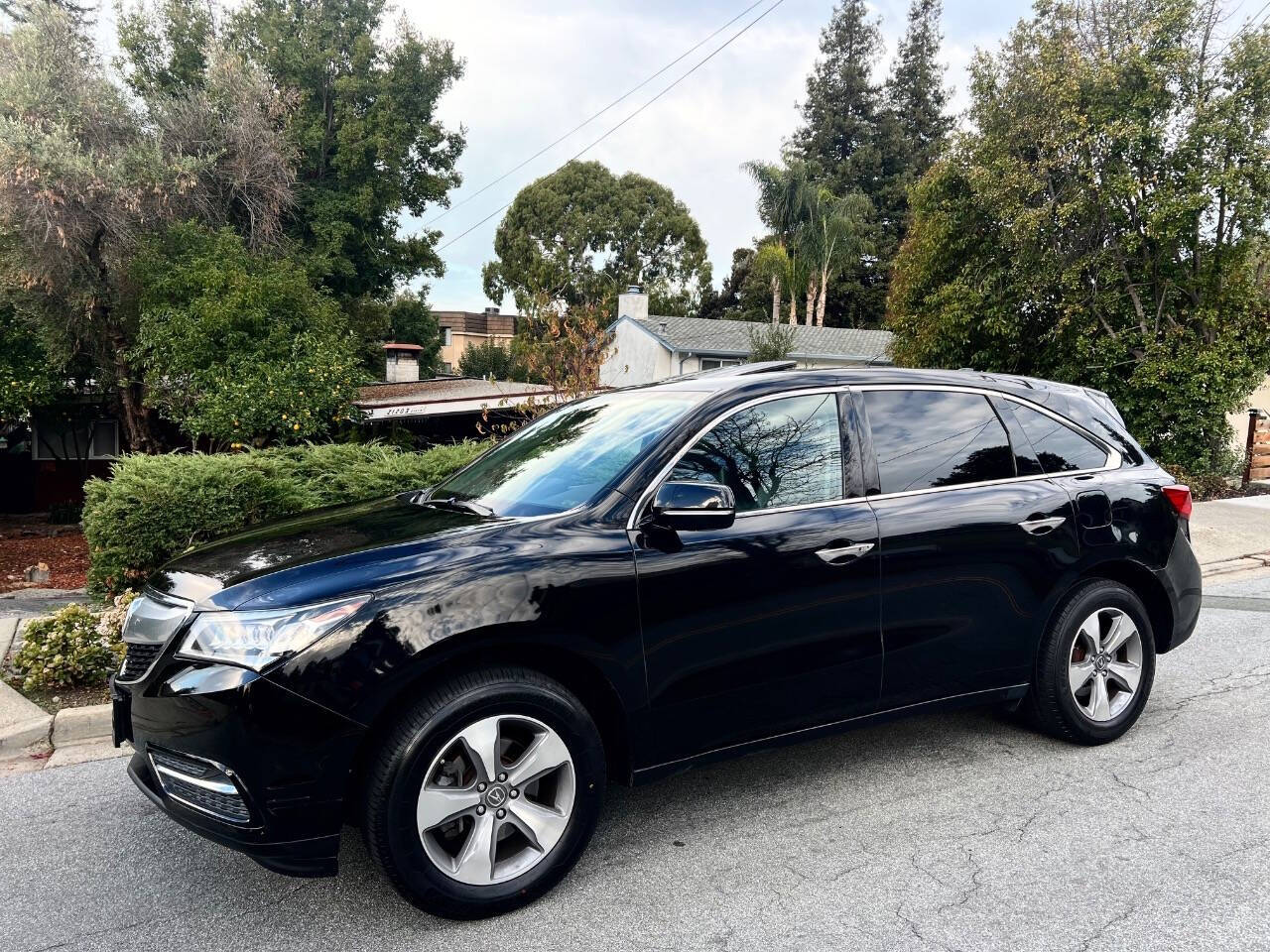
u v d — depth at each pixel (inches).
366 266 967.0
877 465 146.3
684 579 124.5
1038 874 122.7
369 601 107.8
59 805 150.7
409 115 962.7
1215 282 580.4
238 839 104.0
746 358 1232.8
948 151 689.0
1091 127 574.2
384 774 106.2
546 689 115.5
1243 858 126.5
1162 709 190.2
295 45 892.0
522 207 1988.2
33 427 791.7
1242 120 550.0
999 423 161.8
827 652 135.9
